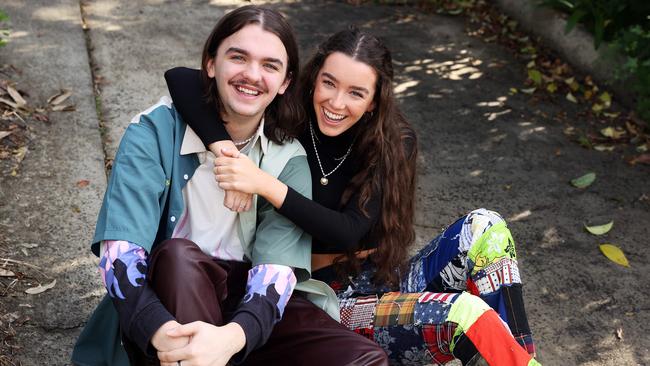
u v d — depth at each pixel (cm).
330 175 227
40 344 248
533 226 353
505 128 429
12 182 322
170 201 207
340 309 222
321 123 220
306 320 209
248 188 200
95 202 318
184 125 210
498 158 401
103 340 216
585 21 505
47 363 242
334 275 234
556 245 342
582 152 415
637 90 439
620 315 304
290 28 207
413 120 425
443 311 205
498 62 501
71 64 416
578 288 317
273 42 201
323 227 209
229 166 199
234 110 203
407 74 473
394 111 226
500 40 530
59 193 320
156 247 196
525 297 308
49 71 406
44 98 383
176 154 207
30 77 398
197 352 179
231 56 200
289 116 217
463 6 570
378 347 201
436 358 214
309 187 219
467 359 202
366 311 218
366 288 234
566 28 492
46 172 332
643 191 387
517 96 463
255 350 209
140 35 464
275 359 207
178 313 186
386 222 227
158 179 203
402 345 214
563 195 378
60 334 253
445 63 491
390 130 223
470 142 412
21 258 282
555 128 435
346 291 234
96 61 427
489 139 417
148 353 186
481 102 452
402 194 228
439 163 391
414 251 325
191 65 439
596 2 493
